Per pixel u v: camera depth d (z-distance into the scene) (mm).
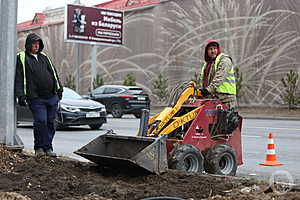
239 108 46375
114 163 10195
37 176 10000
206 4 50969
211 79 12195
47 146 12586
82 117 25703
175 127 11305
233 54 47875
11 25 12570
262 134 24516
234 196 8359
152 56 58125
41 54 12609
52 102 12594
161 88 54656
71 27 55844
